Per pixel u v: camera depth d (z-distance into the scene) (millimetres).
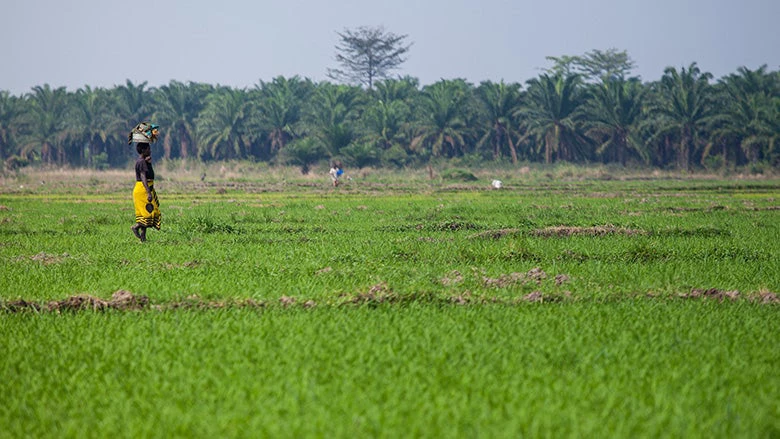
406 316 25453
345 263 37594
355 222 64750
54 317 25984
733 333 23594
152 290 29875
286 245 46031
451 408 16188
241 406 16516
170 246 45562
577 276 34312
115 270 35531
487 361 20031
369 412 16016
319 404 16656
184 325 23922
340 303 27609
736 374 19141
